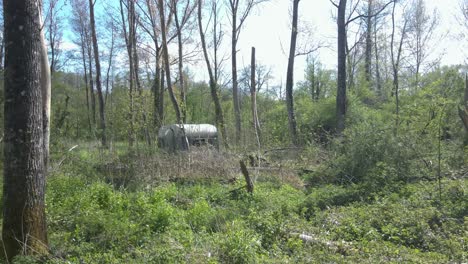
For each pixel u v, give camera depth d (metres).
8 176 6.13
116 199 9.62
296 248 6.46
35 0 6.25
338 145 14.27
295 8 23.56
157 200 9.77
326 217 8.29
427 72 26.03
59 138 14.95
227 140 17.50
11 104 6.10
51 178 10.84
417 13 30.67
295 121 23.34
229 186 12.19
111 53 40.38
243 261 5.82
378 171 11.80
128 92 19.69
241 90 38.31
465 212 8.21
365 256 5.98
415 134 13.46
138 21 27.75
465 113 13.77
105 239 7.19
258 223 7.36
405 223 7.52
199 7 25.72
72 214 8.49
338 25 21.45
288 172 13.97
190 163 13.52
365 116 22.27
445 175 11.84
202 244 6.52
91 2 26.08
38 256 6.09
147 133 15.60
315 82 36.06
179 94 25.44
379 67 33.16
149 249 6.54
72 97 40.78
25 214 6.12
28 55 6.13
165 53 21.56
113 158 13.31
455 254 6.11
